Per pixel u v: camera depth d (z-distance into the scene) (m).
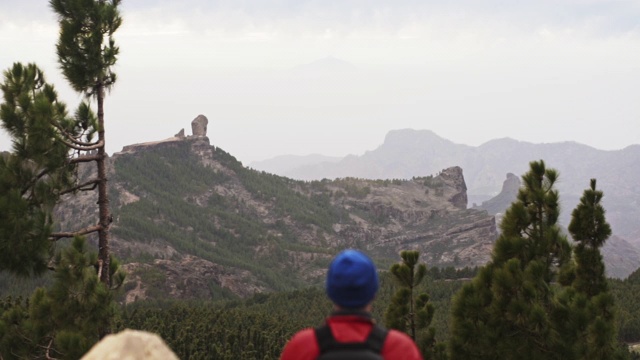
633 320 98.88
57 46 19.80
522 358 14.59
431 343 19.22
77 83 19.89
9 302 27.41
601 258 16.61
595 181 16.77
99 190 19.41
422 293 19.42
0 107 16.83
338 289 3.29
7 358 15.79
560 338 14.41
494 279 15.11
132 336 2.98
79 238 16.88
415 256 19.33
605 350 14.45
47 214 17.05
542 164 16.52
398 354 3.18
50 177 17.45
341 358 3.14
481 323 15.05
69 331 15.92
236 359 101.75
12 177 16.61
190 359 93.38
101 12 19.73
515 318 14.57
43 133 16.98
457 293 15.89
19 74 17.28
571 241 16.34
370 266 3.36
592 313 14.73
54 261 16.94
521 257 16.12
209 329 113.44
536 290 14.95
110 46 20.28
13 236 15.87
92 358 2.93
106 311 16.39
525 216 16.22
